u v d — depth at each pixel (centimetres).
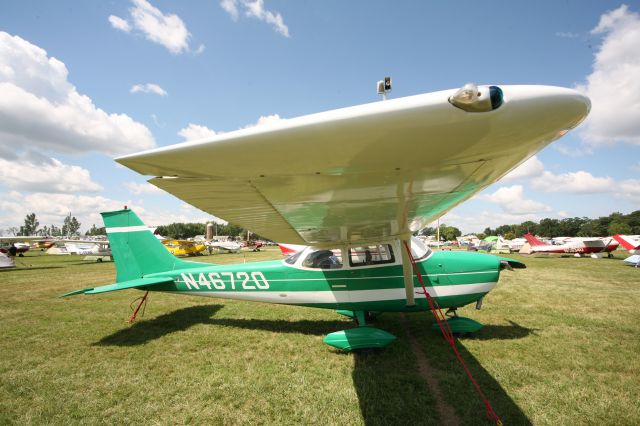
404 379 327
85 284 1019
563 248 2175
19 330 516
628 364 354
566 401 278
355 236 410
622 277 1047
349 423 253
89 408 283
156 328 523
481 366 352
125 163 134
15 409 284
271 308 662
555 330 479
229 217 248
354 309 457
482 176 184
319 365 368
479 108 108
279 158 133
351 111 112
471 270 443
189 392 309
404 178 171
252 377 338
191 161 133
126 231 554
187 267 559
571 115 120
